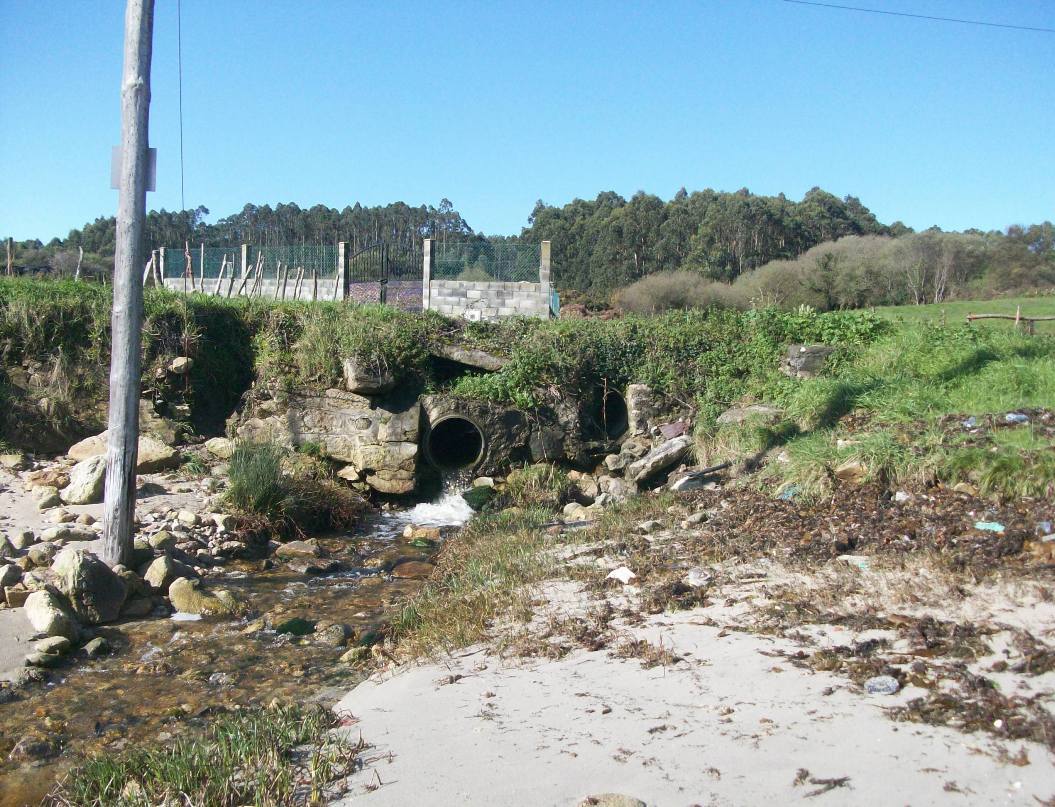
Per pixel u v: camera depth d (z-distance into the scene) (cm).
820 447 1150
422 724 587
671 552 943
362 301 2305
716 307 1961
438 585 1010
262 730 598
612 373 1742
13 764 596
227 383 1734
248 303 1827
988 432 1052
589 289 6138
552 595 854
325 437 1576
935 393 1298
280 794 496
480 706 604
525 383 1655
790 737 493
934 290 4744
